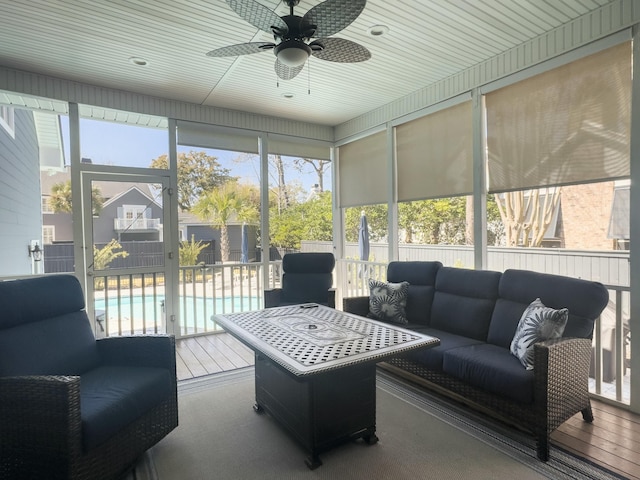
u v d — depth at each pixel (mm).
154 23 2896
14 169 4617
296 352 2078
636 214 2652
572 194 6633
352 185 5625
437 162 4230
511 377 2236
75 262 4051
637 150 2637
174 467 2102
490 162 3680
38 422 1690
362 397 2277
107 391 2008
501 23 2965
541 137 3252
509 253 6711
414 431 2443
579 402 2385
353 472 2033
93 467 1779
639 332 2643
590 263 5660
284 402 2375
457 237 8883
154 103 4453
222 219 5016
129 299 4387
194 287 4848
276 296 4402
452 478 1968
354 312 3627
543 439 2105
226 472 2055
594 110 2896
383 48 3354
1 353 1979
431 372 2842
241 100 4648
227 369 3633
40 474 1716
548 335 2320
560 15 2871
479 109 3703
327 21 2164
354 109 5047
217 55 2594
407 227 9555
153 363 2373
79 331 2434
